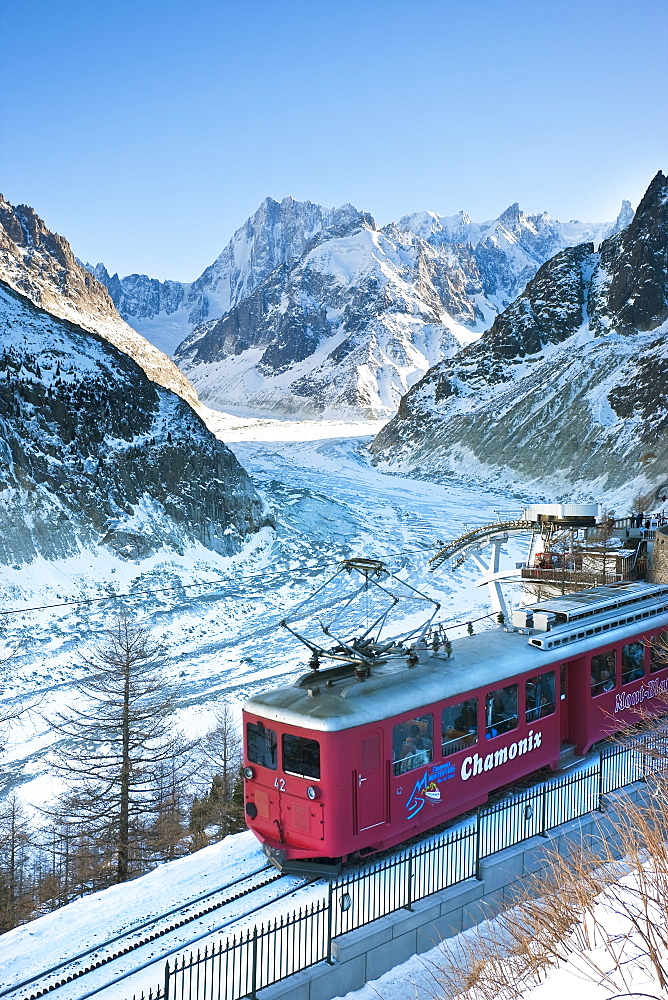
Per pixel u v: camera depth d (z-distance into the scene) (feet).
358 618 228.02
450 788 55.21
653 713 75.66
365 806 49.83
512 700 60.64
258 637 213.66
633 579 97.81
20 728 148.87
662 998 29.50
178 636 212.02
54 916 50.93
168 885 53.98
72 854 85.61
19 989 42.86
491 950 43.11
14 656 183.32
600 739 68.95
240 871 55.21
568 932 37.73
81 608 221.87
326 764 48.67
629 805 50.19
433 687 54.39
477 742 57.31
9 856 94.02
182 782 111.75
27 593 223.30
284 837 51.49
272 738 52.01
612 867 43.09
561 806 60.03
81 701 162.09
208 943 45.96
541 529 111.04
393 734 51.52
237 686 175.11
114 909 51.11
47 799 119.03
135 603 230.48
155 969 43.75
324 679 55.72
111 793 110.83
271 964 43.21
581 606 72.49
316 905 48.32
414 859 50.16
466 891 50.57
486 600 244.63
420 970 45.68
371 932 45.11
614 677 70.90
